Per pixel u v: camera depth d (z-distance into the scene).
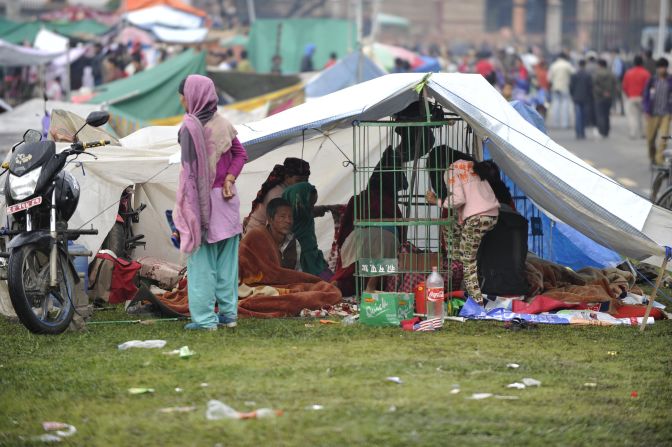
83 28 143.25
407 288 31.58
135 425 19.62
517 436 18.92
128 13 130.62
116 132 61.81
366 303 29.58
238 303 31.14
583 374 23.64
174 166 35.66
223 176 28.62
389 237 32.28
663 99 78.12
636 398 21.59
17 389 22.36
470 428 19.34
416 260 31.44
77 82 108.81
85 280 32.72
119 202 35.16
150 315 31.27
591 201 29.34
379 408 20.59
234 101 83.62
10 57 92.75
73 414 20.42
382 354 25.50
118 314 31.69
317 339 27.45
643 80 100.62
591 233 32.34
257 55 127.00
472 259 31.11
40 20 144.88
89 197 34.47
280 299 31.31
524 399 21.39
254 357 25.16
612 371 23.97
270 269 33.03
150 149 38.06
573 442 18.67
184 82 28.47
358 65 76.19
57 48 109.31
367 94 30.86
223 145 28.30
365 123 30.66
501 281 31.61
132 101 76.88
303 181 35.44
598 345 26.95
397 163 32.94
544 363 24.69
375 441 18.59
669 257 28.98
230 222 28.72
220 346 26.48
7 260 29.84
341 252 34.28
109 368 24.08
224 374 23.38
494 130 29.98
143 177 35.41
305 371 23.62
